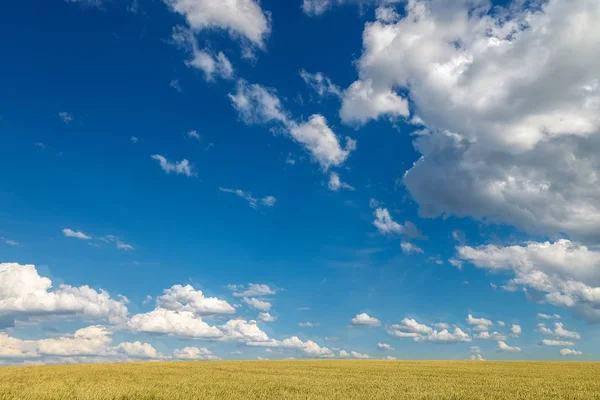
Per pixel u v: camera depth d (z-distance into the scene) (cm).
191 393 1686
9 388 1759
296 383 2238
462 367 4206
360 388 2000
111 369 3344
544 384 2306
